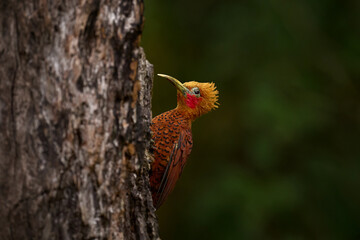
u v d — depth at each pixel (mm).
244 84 12656
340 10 12938
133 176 4086
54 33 3414
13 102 3410
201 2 13445
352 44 12828
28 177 3434
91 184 3621
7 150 3424
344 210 12383
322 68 12805
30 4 3371
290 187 12133
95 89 3578
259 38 12570
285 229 11984
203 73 13016
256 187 12109
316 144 12797
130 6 3666
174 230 12938
